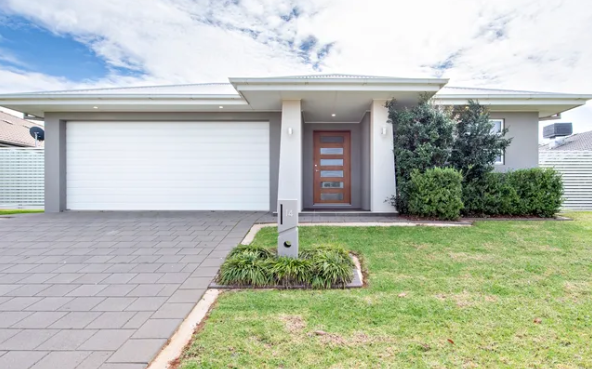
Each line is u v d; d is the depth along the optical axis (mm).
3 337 2217
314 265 3275
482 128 6621
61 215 7441
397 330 2248
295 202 3629
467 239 4777
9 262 3973
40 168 9516
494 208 6746
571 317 2420
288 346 2057
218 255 4262
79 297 2920
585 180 8883
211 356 1958
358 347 2043
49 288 3145
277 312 2553
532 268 3535
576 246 4379
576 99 7109
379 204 6965
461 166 6852
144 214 7594
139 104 7383
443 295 2857
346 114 8336
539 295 2836
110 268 3748
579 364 1862
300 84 6203
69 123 8172
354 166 9266
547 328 2260
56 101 7246
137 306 2725
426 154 6398
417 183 6273
